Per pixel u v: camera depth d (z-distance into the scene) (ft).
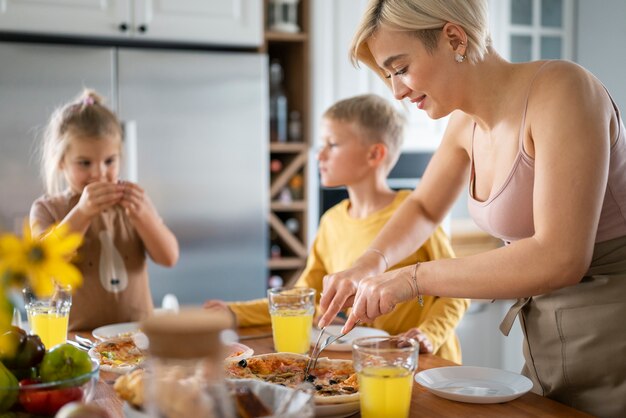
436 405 3.61
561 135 3.71
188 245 8.91
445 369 4.12
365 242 6.25
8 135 8.07
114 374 4.01
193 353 2.47
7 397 2.93
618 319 4.04
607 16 10.31
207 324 2.49
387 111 6.47
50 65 8.18
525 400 3.69
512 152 4.11
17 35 8.32
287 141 9.92
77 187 6.44
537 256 3.61
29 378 3.25
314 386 3.61
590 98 3.79
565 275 3.59
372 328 5.34
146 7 8.53
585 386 4.18
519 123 4.04
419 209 5.02
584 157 3.65
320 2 9.53
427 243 5.79
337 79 9.68
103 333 5.10
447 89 4.17
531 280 3.61
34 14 8.09
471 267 3.71
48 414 2.96
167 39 8.67
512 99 4.09
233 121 8.98
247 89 9.02
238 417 2.86
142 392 2.94
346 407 3.33
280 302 4.66
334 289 4.44
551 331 4.28
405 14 3.99
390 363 3.23
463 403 3.64
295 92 10.08
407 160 10.32
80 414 2.54
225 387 2.71
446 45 4.04
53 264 2.56
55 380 3.10
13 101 8.07
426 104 4.31
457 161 4.92
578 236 3.59
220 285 9.09
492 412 3.50
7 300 2.55
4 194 8.08
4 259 2.53
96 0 8.32
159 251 6.38
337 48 9.66
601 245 4.12
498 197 4.25
